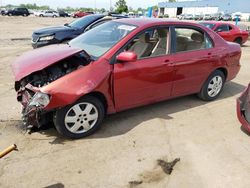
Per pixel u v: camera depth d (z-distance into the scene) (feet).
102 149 12.33
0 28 70.95
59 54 12.50
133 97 14.28
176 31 15.67
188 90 16.92
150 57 14.49
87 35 16.06
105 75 12.79
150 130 14.23
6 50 36.04
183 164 11.56
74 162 11.37
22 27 77.05
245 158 12.17
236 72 19.47
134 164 11.43
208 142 13.35
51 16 174.29
